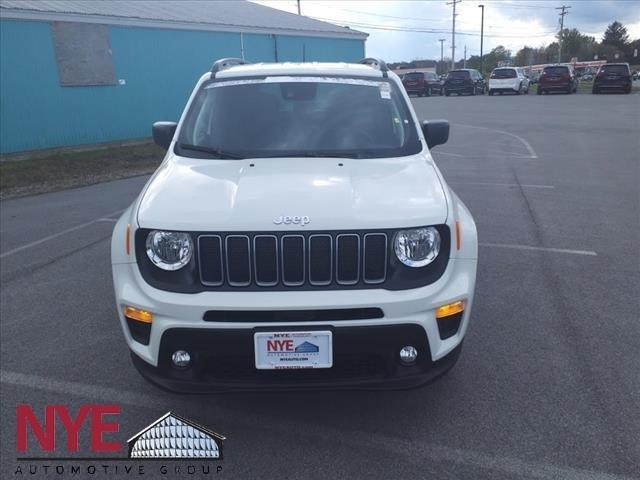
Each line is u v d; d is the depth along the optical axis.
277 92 4.34
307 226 2.86
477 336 4.32
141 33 17.42
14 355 4.18
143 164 13.94
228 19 20.81
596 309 4.75
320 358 2.85
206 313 2.84
